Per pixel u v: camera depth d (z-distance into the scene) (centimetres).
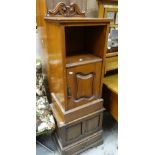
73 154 141
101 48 122
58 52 108
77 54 134
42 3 117
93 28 126
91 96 131
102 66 125
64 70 107
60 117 131
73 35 137
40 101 146
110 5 132
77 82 118
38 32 144
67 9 116
